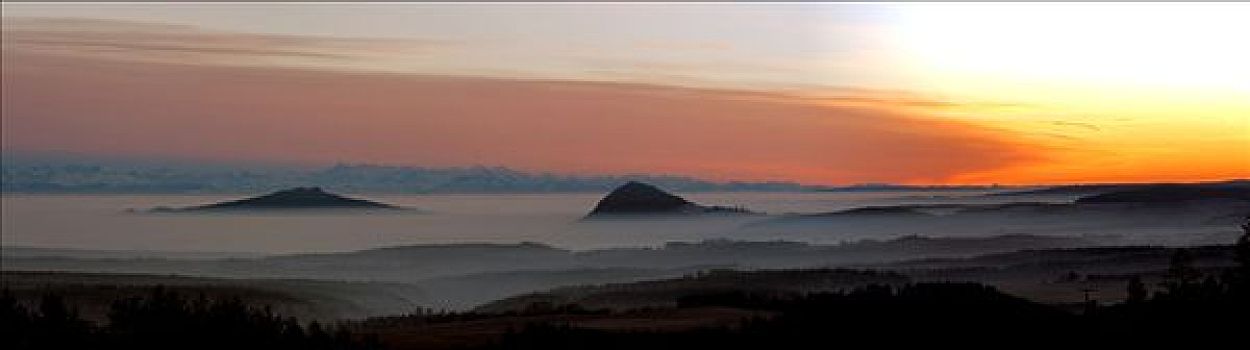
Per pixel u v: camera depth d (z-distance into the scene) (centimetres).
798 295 7638
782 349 4525
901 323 5041
